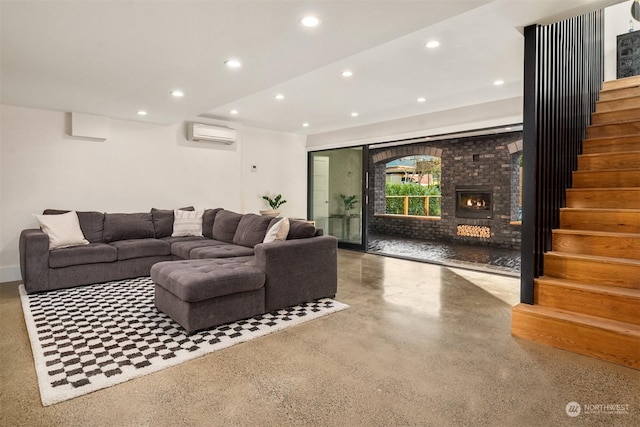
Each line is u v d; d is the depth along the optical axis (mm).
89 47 2715
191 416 1765
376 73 3852
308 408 1832
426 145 8531
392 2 2102
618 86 4516
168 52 2824
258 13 2223
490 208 7496
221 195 6324
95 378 2102
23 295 3783
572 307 2682
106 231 4719
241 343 2631
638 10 3723
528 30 2781
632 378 2119
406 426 1688
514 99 4664
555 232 3131
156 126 5590
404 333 2811
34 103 4355
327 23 2359
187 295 2682
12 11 2168
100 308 3377
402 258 6090
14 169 4469
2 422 1710
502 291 4016
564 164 3418
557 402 1877
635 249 2768
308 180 7844
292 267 3402
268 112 5688
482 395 1944
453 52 3301
